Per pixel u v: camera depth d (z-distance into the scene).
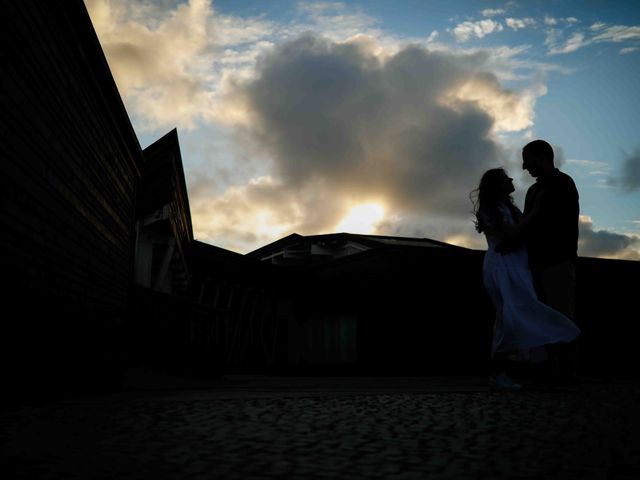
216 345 10.73
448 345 13.48
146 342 9.70
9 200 3.70
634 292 13.99
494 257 4.81
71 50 4.95
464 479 1.75
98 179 6.17
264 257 19.11
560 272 4.84
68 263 5.13
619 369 13.48
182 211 12.48
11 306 3.75
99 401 3.97
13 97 3.71
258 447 2.20
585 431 2.64
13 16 3.65
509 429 2.68
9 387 3.74
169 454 2.06
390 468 1.88
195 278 16.39
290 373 16.97
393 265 14.35
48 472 1.76
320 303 16.39
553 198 4.82
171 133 9.90
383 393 4.79
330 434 2.50
